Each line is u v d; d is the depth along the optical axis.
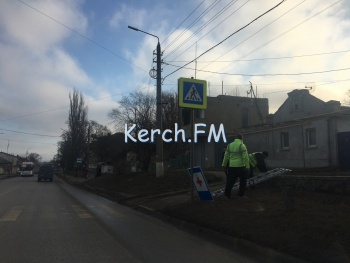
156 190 20.50
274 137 26.36
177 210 11.96
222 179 19.52
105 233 9.67
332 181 10.80
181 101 11.84
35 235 9.33
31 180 59.56
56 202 18.59
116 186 27.03
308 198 10.83
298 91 30.64
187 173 22.78
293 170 19.84
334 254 6.08
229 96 49.84
